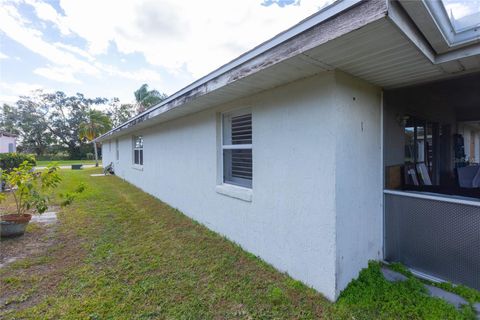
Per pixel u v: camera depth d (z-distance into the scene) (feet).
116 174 45.29
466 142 23.53
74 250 10.84
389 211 8.96
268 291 7.49
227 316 6.41
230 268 9.02
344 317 6.17
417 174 11.47
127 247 11.10
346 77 7.22
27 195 13.70
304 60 6.19
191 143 15.75
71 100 136.46
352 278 7.60
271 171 9.12
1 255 10.32
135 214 17.03
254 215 10.12
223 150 12.94
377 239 8.87
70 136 134.31
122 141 39.68
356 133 7.68
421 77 7.77
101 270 8.98
